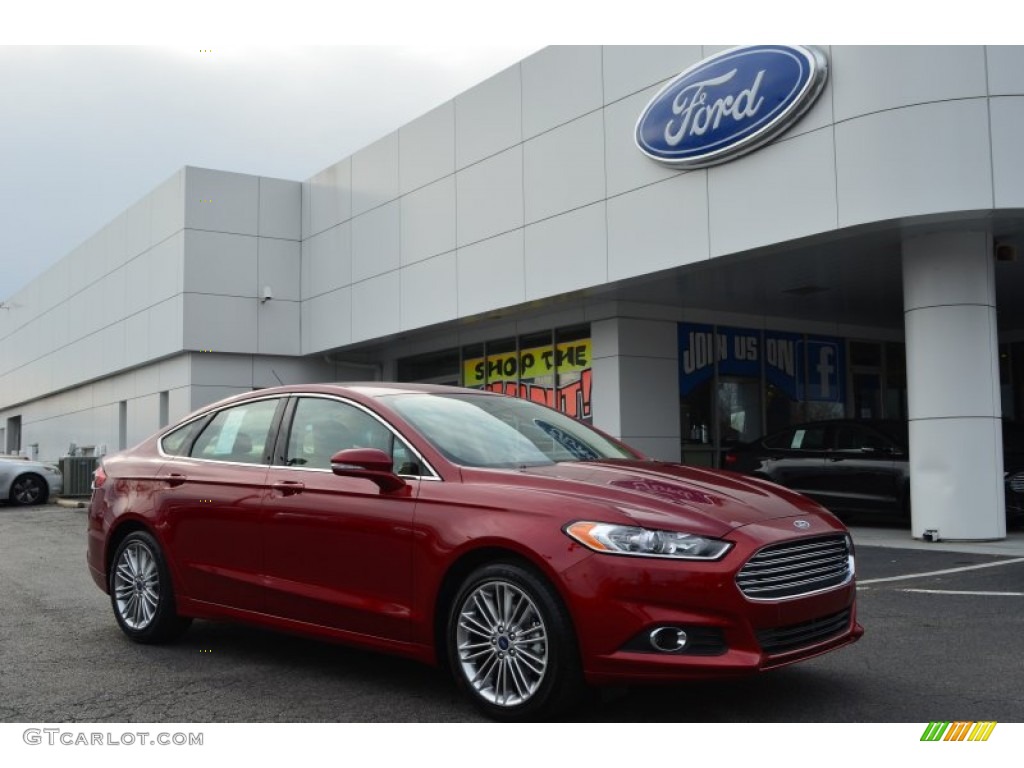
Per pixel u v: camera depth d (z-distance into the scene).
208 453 5.89
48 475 19.72
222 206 20.48
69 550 11.51
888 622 6.47
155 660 5.56
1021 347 19.94
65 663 5.50
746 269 13.12
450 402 5.41
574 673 4.04
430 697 4.73
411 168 17.48
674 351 15.88
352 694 4.80
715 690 4.77
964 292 10.85
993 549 10.19
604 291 14.12
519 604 4.22
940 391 10.93
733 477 4.91
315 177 20.73
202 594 5.58
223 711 4.54
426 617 4.48
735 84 11.43
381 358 21.47
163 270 21.25
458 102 16.31
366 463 4.63
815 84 10.66
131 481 6.17
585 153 13.75
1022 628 6.24
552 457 5.05
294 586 5.07
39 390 32.41
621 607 3.93
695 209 12.10
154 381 22.28
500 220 15.33
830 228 10.55
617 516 4.07
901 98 10.07
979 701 4.59
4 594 8.12
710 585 3.91
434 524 4.50
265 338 20.72
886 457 12.62
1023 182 9.79
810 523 4.36
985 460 10.88
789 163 11.00
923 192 9.97
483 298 15.66
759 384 17.03
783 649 4.11
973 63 9.89
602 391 15.45
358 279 19.03
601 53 13.48
